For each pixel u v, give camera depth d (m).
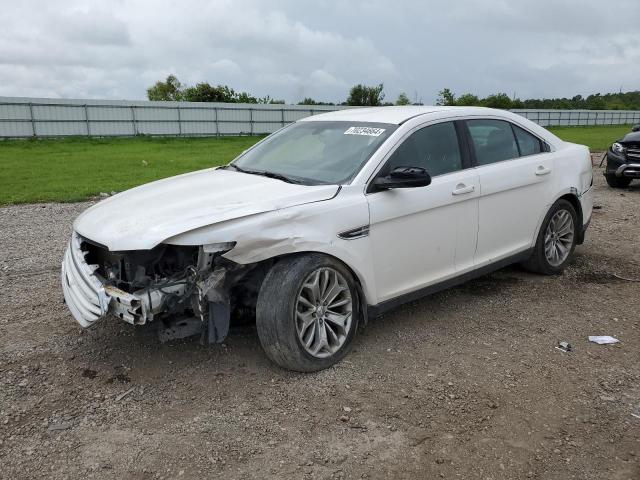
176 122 40.50
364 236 3.93
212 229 3.39
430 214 4.34
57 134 36.34
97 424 3.19
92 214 4.02
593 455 2.95
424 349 4.15
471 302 5.10
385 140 4.27
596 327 4.59
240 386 3.60
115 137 38.41
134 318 3.40
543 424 3.22
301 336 3.67
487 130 5.04
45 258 6.62
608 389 3.61
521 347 4.20
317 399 3.45
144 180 15.34
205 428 3.15
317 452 2.95
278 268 3.62
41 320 4.68
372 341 4.27
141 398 3.46
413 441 3.05
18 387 3.58
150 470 2.80
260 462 2.86
